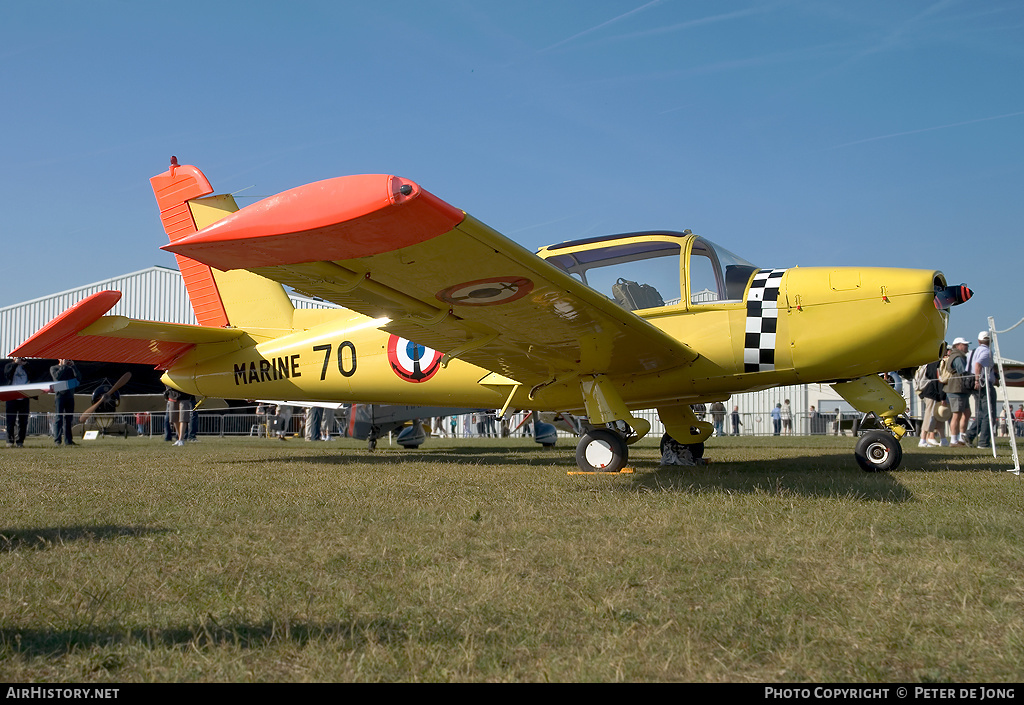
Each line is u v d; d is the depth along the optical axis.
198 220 9.31
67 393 13.31
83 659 1.91
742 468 6.75
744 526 3.56
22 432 12.61
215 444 14.38
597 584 2.58
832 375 6.23
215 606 2.35
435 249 4.09
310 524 3.75
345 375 8.34
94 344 8.45
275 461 8.39
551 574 2.73
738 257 6.72
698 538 3.31
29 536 3.46
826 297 6.07
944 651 1.95
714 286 6.38
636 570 2.77
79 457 9.09
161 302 27.81
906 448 10.68
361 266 4.33
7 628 2.13
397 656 1.92
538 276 4.57
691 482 5.32
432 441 15.98
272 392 8.81
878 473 6.05
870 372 6.21
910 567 2.75
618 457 6.16
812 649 1.96
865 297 5.99
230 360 8.93
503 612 2.27
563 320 5.44
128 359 9.10
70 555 3.06
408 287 4.75
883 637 2.04
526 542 3.26
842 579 2.62
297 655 1.95
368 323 8.27
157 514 4.06
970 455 8.52
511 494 4.76
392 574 2.75
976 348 10.59
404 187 3.32
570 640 2.04
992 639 2.03
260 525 3.73
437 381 7.84
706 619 2.19
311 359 8.53
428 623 2.16
